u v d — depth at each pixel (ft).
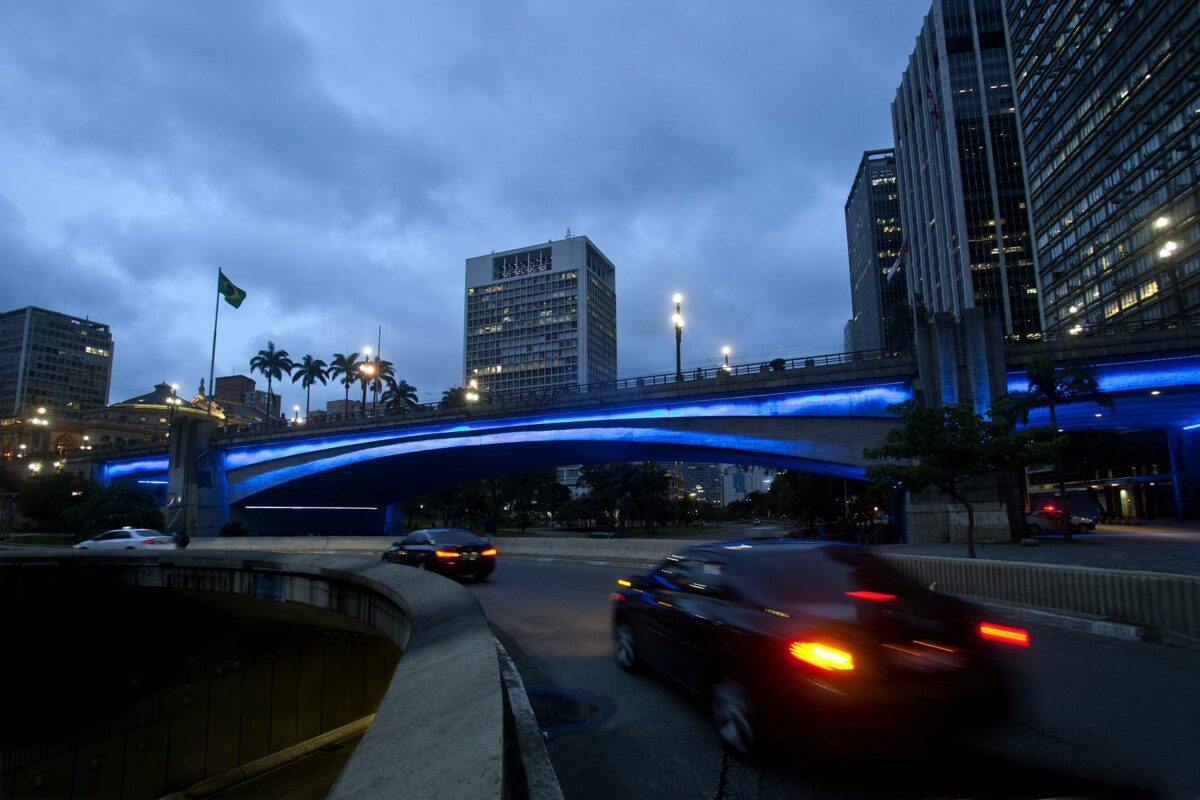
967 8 446.60
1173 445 202.39
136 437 410.31
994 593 38.27
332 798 8.32
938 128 456.45
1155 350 110.42
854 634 14.55
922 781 14.32
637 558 85.15
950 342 111.65
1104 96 281.95
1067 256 312.91
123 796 71.46
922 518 106.63
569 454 173.99
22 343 555.28
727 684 16.78
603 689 22.90
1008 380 118.32
